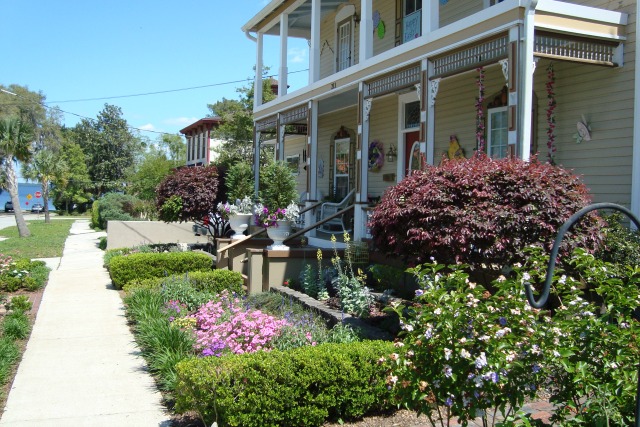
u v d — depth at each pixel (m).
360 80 10.71
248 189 14.10
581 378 3.17
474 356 3.21
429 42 8.73
